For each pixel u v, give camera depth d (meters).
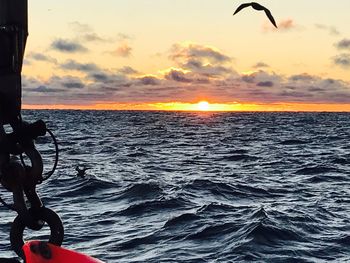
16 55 1.94
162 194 18.28
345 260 10.87
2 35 1.91
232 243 11.80
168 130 96.62
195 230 13.03
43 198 18.36
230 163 34.78
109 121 152.25
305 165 32.53
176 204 16.62
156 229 13.24
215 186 20.72
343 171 28.98
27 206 2.02
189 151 45.53
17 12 1.93
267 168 31.11
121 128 100.94
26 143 2.00
